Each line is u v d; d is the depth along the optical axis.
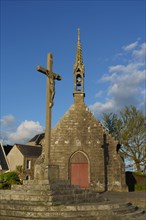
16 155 53.66
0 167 45.69
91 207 12.32
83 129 29.59
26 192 12.87
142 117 39.31
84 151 28.97
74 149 29.14
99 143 29.00
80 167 28.77
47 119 16.08
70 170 28.77
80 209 11.99
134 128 39.19
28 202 12.11
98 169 28.36
